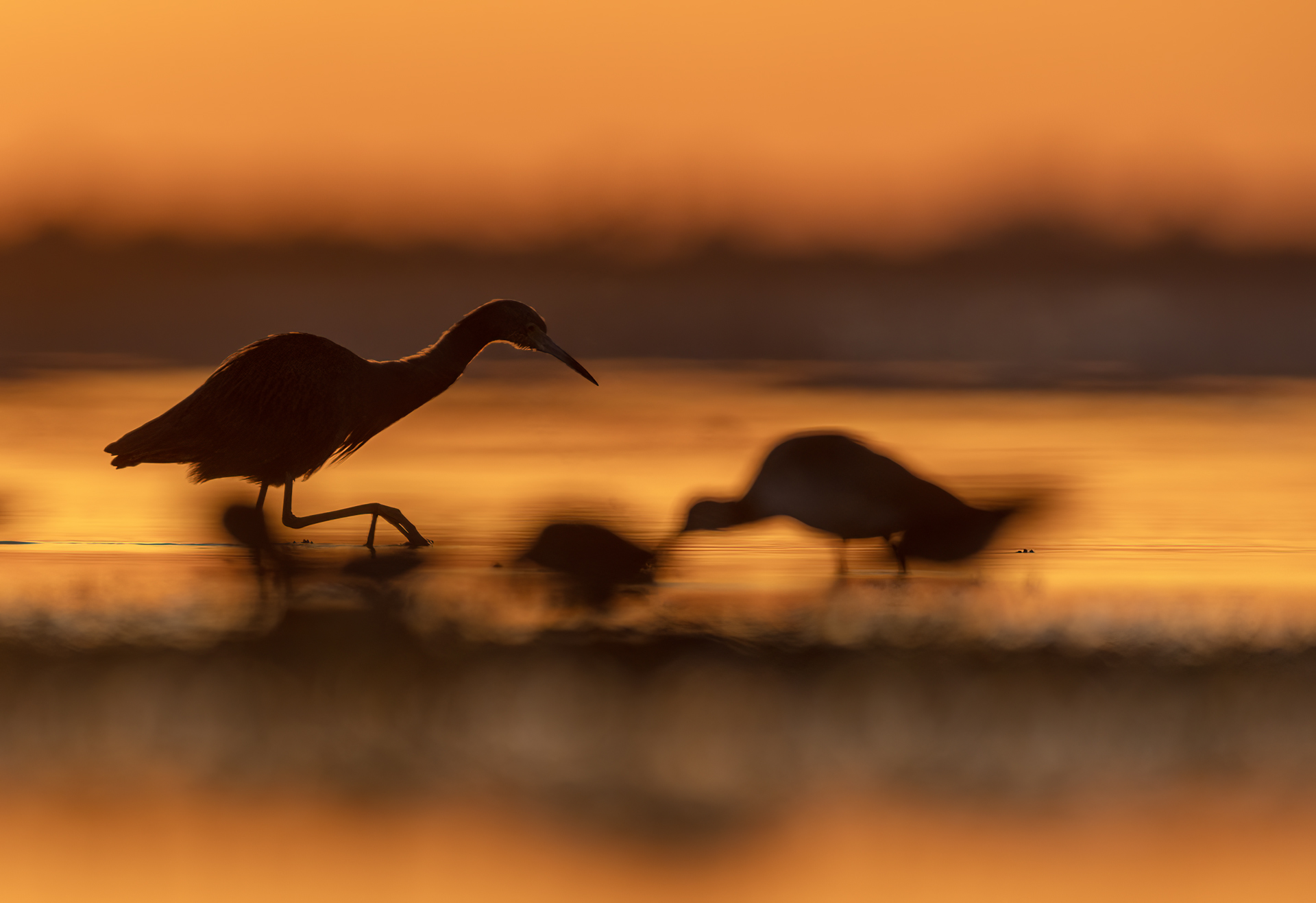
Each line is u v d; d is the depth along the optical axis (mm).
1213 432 33500
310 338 16531
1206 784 10516
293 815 9906
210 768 10570
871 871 9172
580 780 10492
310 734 11188
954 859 9328
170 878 8922
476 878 8969
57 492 23359
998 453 29672
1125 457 29016
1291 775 10672
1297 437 32625
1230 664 12656
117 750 10797
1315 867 9242
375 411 17000
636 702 11719
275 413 16109
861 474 16234
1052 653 12820
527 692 11875
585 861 9273
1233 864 9297
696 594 15062
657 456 29000
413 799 10094
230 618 13367
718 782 10430
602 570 15094
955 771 10727
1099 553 18641
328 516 16984
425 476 25812
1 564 17078
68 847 9344
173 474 25328
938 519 16328
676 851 9398
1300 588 16219
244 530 16516
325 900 8711
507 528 19625
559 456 28766
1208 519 21531
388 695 11758
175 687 11867
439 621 13250
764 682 12109
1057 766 10820
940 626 13547
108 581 15695
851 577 16594
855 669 12375
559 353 18062
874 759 10914
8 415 35344
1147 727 11422
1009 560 18047
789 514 16328
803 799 10195
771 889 8914
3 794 10133
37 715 11367
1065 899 8820
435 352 17672
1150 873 9156
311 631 12945
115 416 35375
